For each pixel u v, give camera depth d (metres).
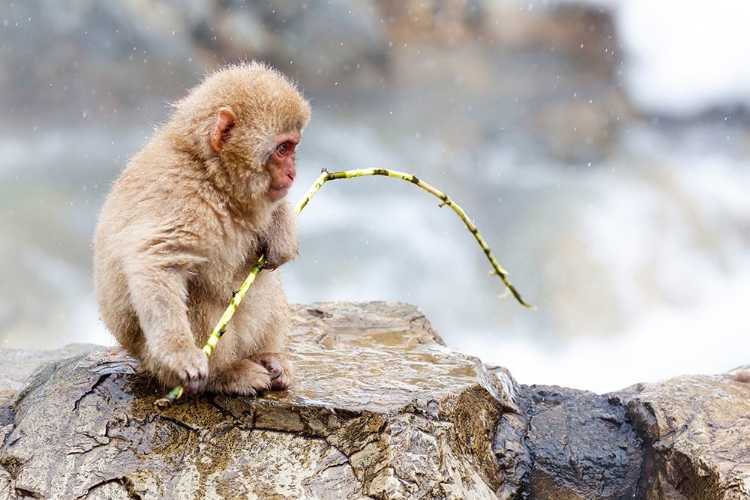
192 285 5.75
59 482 5.36
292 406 5.67
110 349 6.59
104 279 5.75
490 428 6.43
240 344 6.11
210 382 5.84
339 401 5.71
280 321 6.35
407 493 5.16
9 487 5.39
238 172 5.59
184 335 5.34
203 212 5.54
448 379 6.35
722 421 6.39
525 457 6.52
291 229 6.09
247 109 5.56
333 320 7.94
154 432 5.64
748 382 7.10
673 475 6.15
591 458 6.61
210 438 5.59
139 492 5.29
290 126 5.67
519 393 7.22
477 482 5.68
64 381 6.04
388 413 5.55
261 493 5.26
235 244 5.77
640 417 6.68
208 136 5.57
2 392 7.03
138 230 5.48
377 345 7.34
